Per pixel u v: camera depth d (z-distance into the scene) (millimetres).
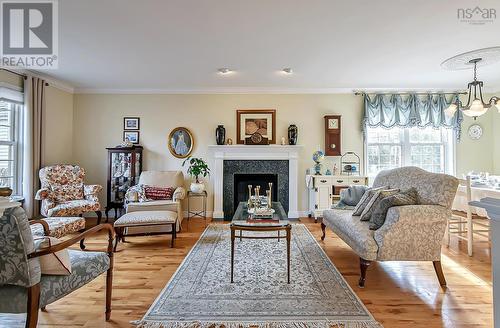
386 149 5352
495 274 754
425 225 2357
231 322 1868
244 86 5098
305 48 3334
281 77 4523
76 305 2102
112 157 4961
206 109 5293
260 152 5180
